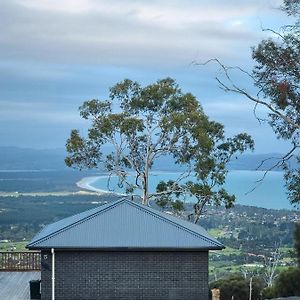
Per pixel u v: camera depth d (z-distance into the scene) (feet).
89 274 77.25
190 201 142.72
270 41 97.04
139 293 77.20
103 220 79.97
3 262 98.17
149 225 79.41
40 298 78.13
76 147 144.87
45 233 80.23
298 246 79.30
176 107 145.07
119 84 144.66
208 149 139.74
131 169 146.20
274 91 96.02
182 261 77.56
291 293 90.58
